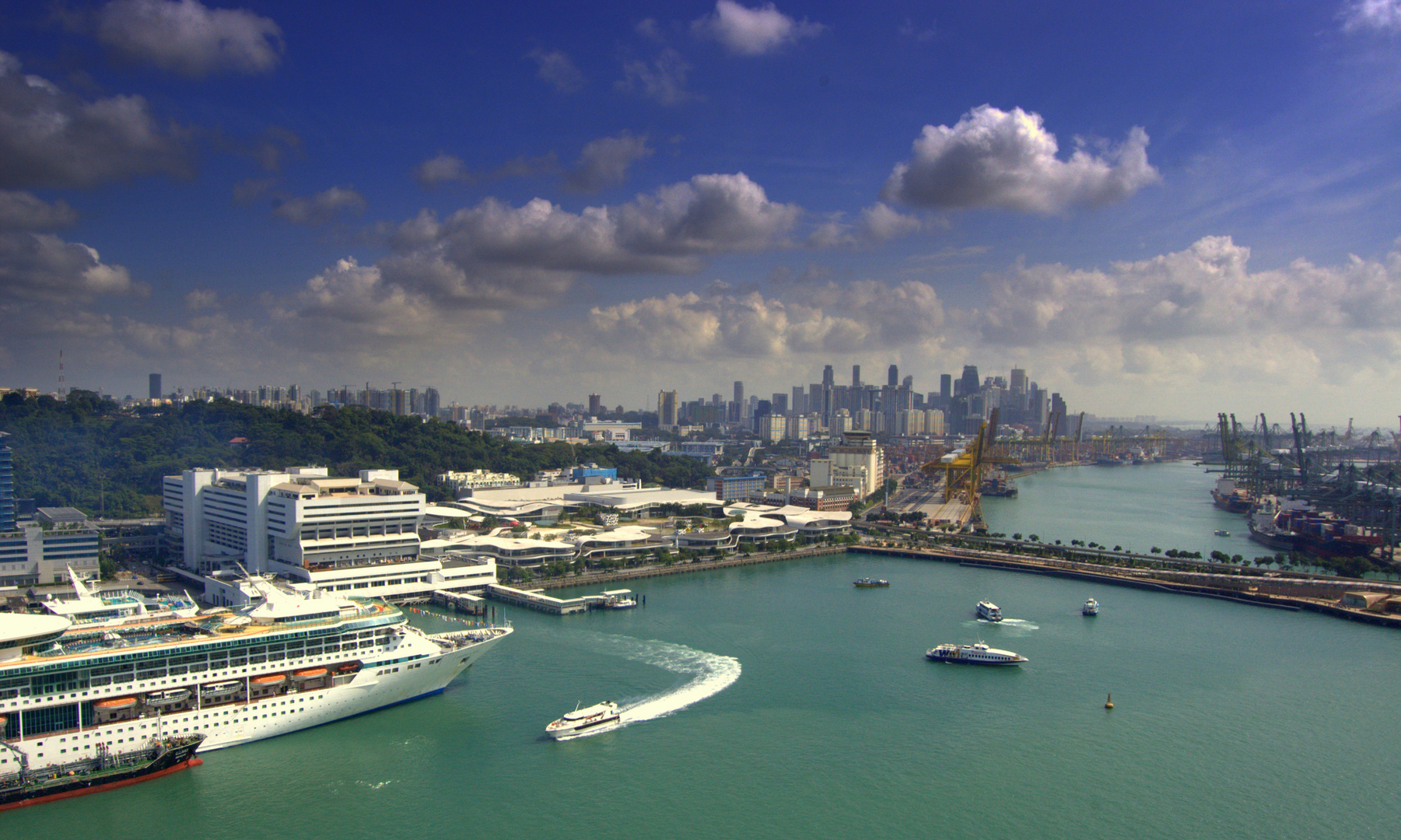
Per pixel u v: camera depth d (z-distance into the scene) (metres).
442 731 185.38
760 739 184.62
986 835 147.12
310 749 175.38
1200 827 150.50
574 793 159.38
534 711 197.50
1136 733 189.50
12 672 152.38
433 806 154.00
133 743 160.62
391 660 193.12
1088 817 153.62
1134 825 150.88
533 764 171.12
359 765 168.75
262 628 181.88
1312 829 150.12
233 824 147.00
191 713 167.25
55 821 146.25
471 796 158.00
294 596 196.62
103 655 160.75
